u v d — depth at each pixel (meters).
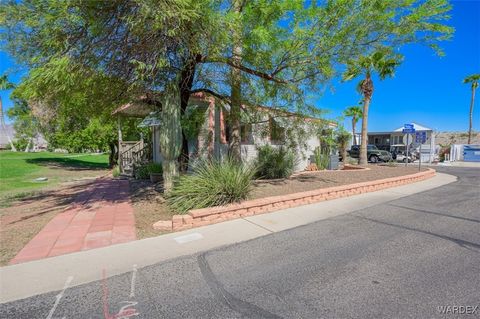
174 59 6.27
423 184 11.16
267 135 10.01
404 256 3.88
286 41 5.89
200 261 3.77
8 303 2.78
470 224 5.43
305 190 8.09
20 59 5.36
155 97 7.43
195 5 4.48
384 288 3.04
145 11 4.27
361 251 4.07
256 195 7.21
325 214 6.21
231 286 3.11
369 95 18.09
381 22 5.80
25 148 48.47
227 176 6.19
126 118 14.63
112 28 4.98
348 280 3.22
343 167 16.89
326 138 12.63
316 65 6.32
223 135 11.30
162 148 6.89
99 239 4.55
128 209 6.44
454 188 10.12
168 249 4.17
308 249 4.16
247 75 7.59
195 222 5.25
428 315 2.56
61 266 3.59
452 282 3.15
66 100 6.55
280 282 3.19
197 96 9.80
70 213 6.15
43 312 2.64
